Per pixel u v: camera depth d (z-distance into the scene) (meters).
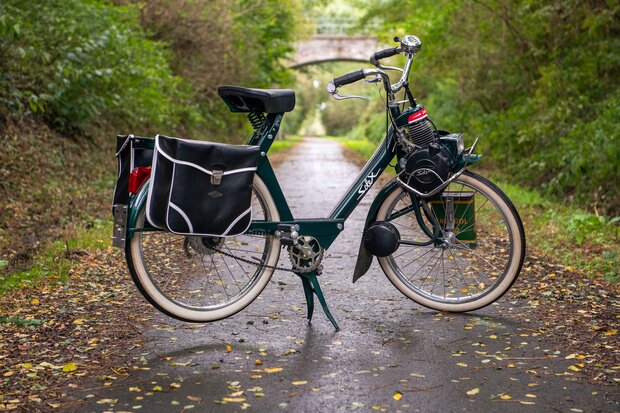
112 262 6.00
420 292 4.66
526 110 14.70
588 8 12.94
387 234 4.41
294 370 3.60
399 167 4.45
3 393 3.28
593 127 11.58
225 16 19.39
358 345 3.98
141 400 3.23
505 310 4.62
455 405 3.15
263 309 4.71
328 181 14.51
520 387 3.34
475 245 4.49
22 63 9.66
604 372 3.50
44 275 5.52
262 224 4.19
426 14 18.25
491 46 15.91
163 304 4.06
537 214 9.01
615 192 10.47
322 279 5.57
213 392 3.32
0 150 9.39
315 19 42.47
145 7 16.78
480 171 14.95
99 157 11.79
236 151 3.87
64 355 3.81
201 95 19.84
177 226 3.75
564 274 5.55
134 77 12.29
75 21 10.51
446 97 19.41
